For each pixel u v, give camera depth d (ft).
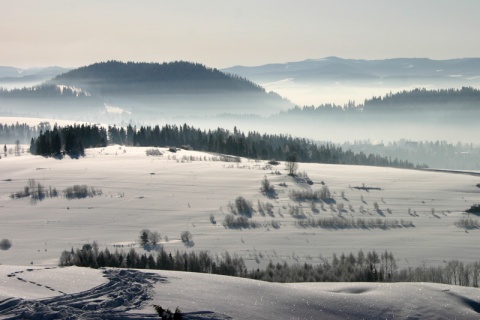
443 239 363.97
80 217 440.86
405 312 116.26
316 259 315.78
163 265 276.21
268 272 264.52
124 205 480.23
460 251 329.93
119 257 285.84
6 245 354.33
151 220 430.61
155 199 501.97
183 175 609.42
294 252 334.65
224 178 597.52
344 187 563.48
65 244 358.23
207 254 303.07
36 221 429.79
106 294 114.11
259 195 524.93
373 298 122.21
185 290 119.14
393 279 242.78
